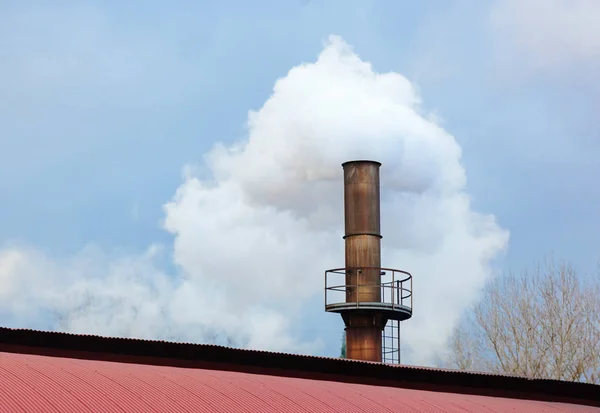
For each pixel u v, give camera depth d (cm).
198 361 2262
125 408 1622
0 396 1552
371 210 4631
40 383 1662
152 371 1927
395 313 4622
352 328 4603
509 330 6194
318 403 1903
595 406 2684
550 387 2653
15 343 2162
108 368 1878
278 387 1958
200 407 1711
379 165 4706
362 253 4588
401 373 2466
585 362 5981
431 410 2077
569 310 6106
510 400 2459
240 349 2280
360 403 1977
